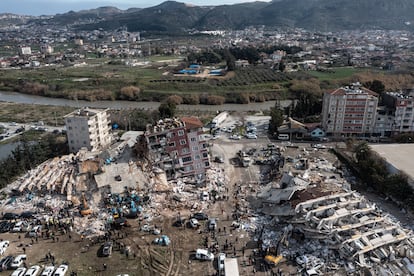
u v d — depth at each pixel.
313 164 109.31
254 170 109.06
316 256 67.56
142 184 91.69
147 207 85.00
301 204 74.31
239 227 77.56
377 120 135.00
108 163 101.00
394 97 134.88
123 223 77.25
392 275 61.91
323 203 76.00
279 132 139.38
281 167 104.88
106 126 134.00
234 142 135.38
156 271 64.75
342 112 134.75
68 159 112.25
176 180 99.56
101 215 81.88
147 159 101.25
